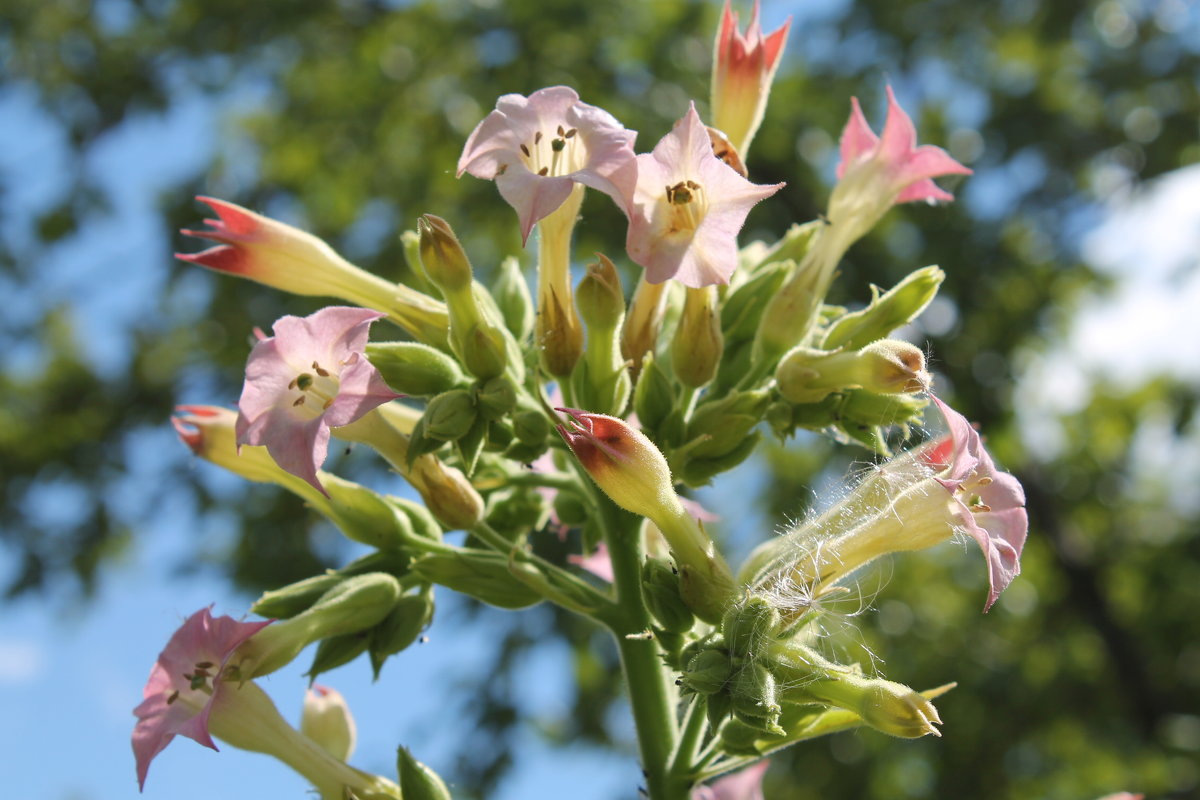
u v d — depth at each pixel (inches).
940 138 434.0
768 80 137.6
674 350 120.1
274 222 126.0
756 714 90.7
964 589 468.1
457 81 453.7
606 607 116.6
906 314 119.8
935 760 432.5
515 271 136.3
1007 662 454.3
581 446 101.0
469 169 99.0
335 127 459.2
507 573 115.6
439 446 109.7
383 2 489.4
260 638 108.9
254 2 474.0
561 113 102.6
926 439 128.4
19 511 441.7
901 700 92.4
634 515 117.6
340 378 95.1
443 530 127.3
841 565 106.8
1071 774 426.3
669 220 97.9
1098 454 487.5
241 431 94.7
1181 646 448.8
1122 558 473.4
